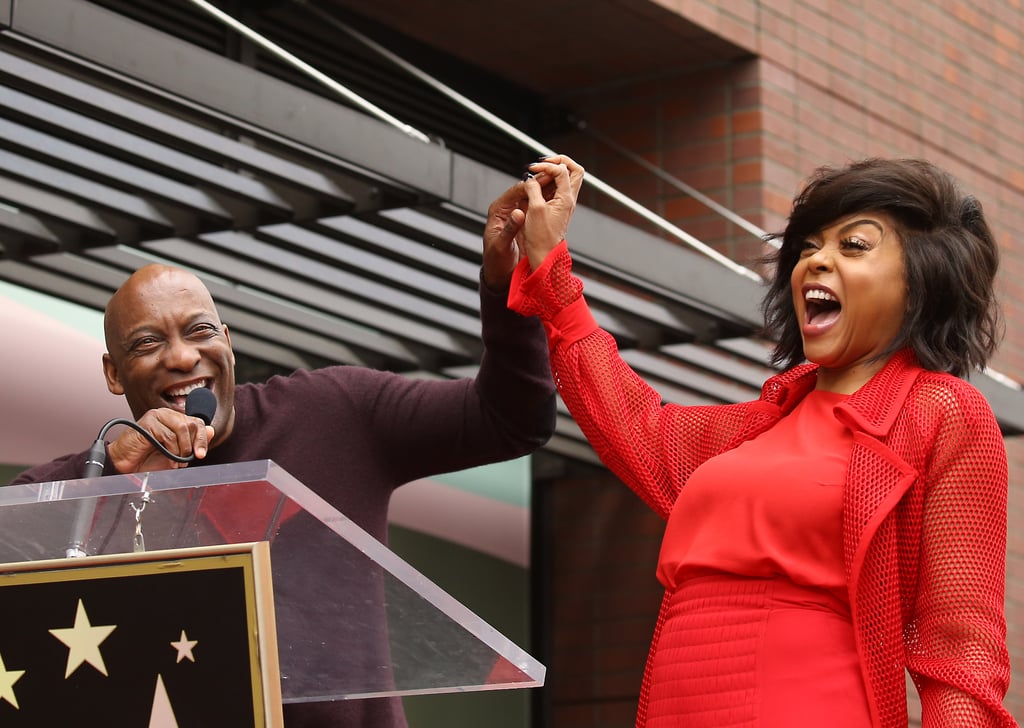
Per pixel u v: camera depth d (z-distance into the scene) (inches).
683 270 213.3
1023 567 315.3
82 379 220.2
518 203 120.2
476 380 127.6
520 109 295.6
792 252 109.1
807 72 293.7
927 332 103.5
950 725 94.2
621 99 292.7
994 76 339.0
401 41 276.1
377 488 127.2
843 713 94.8
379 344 235.3
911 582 98.7
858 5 308.7
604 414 112.3
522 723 270.8
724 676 97.0
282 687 96.0
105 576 82.8
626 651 276.7
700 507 101.9
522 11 268.5
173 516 83.2
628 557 280.2
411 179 181.8
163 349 123.7
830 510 97.5
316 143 173.6
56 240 200.1
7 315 214.4
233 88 167.6
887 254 103.2
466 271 214.8
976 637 96.3
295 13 259.1
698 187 283.7
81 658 82.9
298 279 216.5
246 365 233.9
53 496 82.0
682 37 277.9
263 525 83.7
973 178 327.9
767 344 241.0
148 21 238.8
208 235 206.1
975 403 99.7
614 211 288.8
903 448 98.9
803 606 97.0
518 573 273.9
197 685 81.9
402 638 90.2
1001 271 327.3
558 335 115.0
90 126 180.2
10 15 150.9
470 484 270.4
